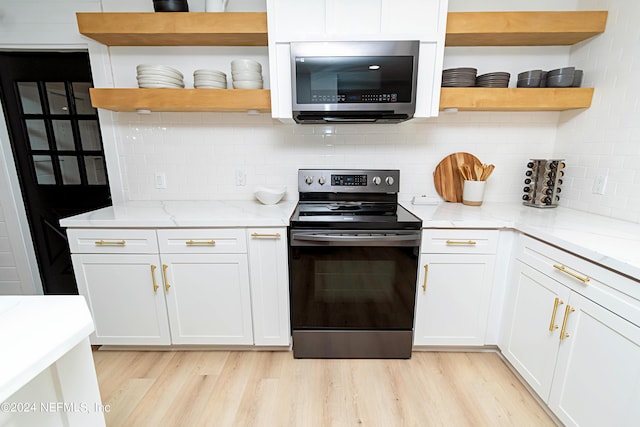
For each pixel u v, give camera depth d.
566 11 1.70
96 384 0.70
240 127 2.05
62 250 2.25
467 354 1.80
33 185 2.14
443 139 2.06
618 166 1.59
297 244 1.57
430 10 1.55
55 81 2.02
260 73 1.79
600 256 1.05
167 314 1.71
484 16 1.62
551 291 1.32
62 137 2.10
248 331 1.74
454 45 1.91
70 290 2.31
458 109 1.84
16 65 1.98
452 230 1.59
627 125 1.54
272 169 2.11
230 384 1.58
